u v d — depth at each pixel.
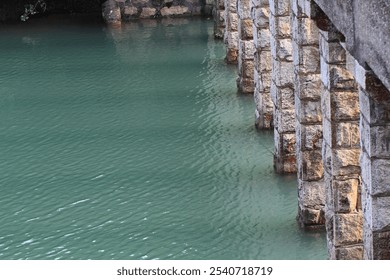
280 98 27.83
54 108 36.56
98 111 35.94
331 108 20.27
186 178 28.67
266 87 32.25
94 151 31.44
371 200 16.69
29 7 53.72
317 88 24.11
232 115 34.69
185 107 35.94
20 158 31.08
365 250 17.31
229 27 41.53
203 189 27.73
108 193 27.75
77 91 38.88
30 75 41.88
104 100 37.41
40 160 30.81
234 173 28.91
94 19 53.03
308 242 24.12
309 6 19.03
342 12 15.30
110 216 26.11
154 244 24.30
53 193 27.91
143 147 31.64
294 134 28.03
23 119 35.31
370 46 13.81
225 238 24.47
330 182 20.77
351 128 20.31
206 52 44.75
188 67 42.06
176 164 29.91
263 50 31.98
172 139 32.31
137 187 28.09
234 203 26.62
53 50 46.34
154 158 30.56
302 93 24.17
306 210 24.55
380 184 16.58
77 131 33.62
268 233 24.67
